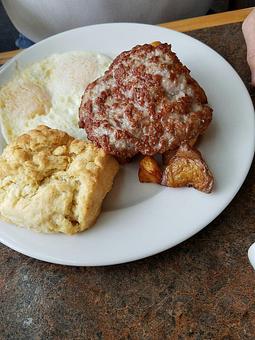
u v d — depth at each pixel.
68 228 0.26
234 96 0.32
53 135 0.29
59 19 0.48
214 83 0.32
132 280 0.25
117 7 0.47
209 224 0.27
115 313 0.24
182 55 0.34
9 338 0.24
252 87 0.33
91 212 0.26
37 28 0.50
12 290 0.26
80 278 0.26
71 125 0.33
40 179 0.27
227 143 0.29
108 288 0.25
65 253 0.26
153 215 0.27
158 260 0.26
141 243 0.26
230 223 0.27
